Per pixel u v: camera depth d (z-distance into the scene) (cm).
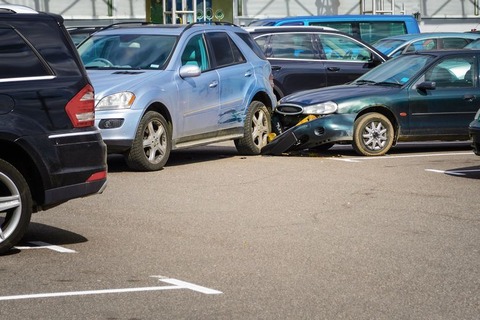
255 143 1612
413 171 1397
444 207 1121
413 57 1656
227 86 1552
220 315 691
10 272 816
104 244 927
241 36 1642
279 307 712
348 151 1664
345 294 749
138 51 1494
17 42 877
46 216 1071
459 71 1614
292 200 1166
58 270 823
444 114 1591
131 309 706
